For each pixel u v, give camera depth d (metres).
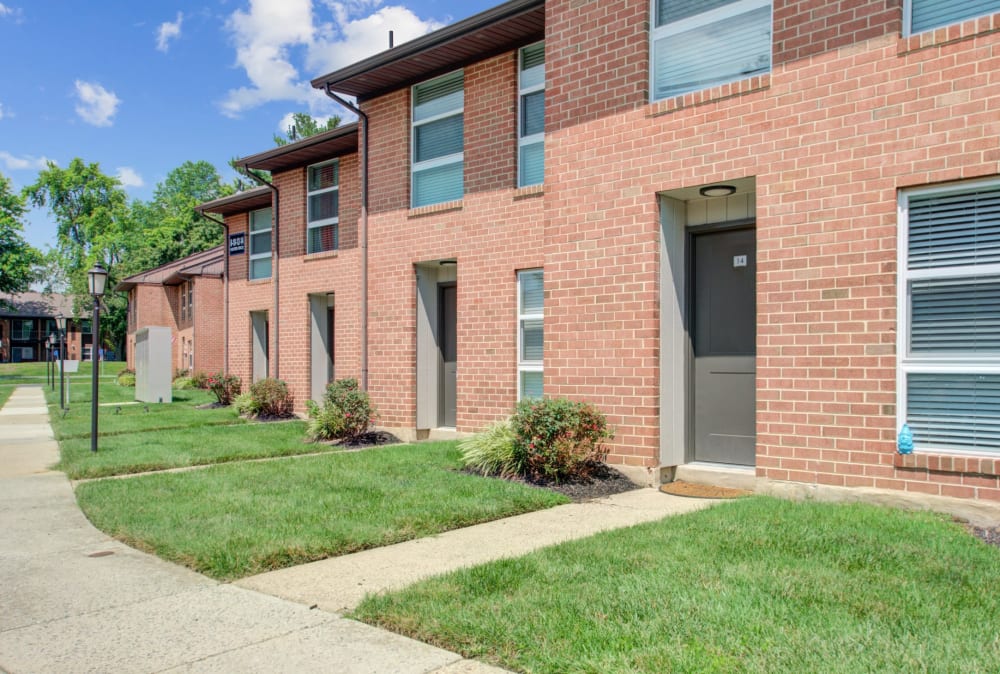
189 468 9.52
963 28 5.91
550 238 8.84
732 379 8.14
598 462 8.33
